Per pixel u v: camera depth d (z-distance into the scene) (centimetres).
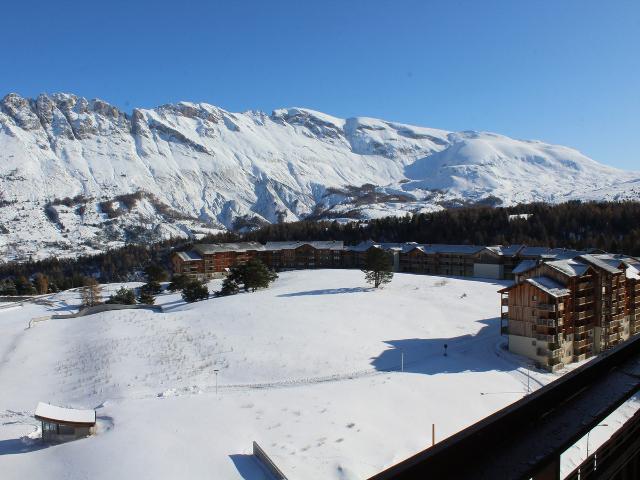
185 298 11056
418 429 4078
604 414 468
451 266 13488
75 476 3256
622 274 6906
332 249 15938
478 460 395
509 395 4944
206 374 5719
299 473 3244
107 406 4547
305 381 5425
